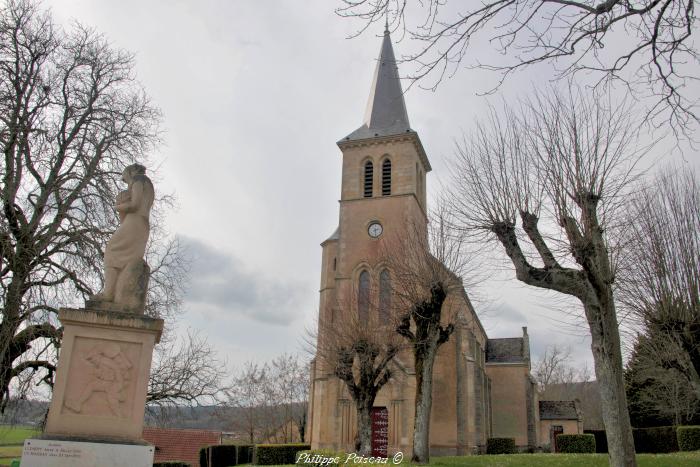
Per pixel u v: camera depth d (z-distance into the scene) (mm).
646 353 26250
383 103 42188
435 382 35344
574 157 14359
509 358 52250
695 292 18375
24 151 16812
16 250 15555
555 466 18609
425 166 44062
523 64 6809
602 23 6422
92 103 18531
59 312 6824
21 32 17406
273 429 60250
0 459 12734
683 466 17109
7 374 15562
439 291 23641
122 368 6887
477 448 34719
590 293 13266
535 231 14500
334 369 27047
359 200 39125
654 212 19438
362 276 37250
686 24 6316
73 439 6434
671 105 7047
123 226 7562
